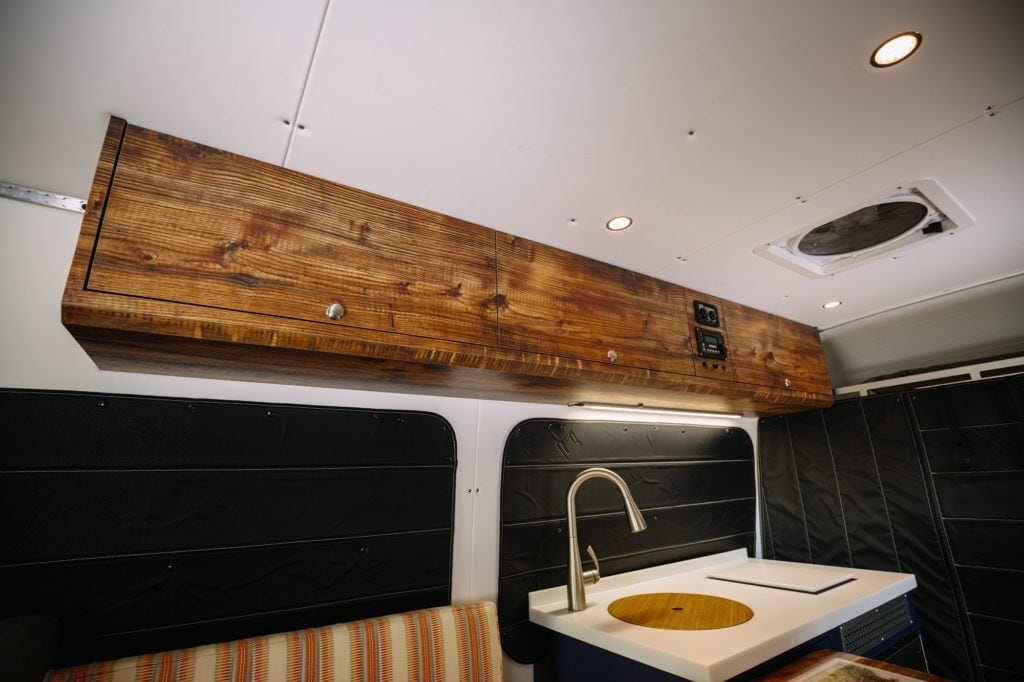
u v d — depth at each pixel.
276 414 1.45
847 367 2.80
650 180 1.33
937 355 2.46
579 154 1.21
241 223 1.12
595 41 0.89
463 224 1.49
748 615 1.59
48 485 1.14
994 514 2.10
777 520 2.80
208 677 1.13
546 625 1.72
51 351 1.21
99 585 1.15
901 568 2.34
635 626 1.55
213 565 1.28
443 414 1.78
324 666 1.25
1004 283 2.14
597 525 2.12
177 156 1.09
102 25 0.82
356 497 1.52
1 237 1.23
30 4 0.77
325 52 0.89
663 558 2.33
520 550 1.85
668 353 1.89
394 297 1.28
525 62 0.93
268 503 1.38
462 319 1.38
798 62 0.96
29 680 0.91
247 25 0.83
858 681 1.21
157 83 0.95
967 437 2.22
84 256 0.94
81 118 1.04
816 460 2.70
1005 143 1.23
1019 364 2.09
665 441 2.48
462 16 0.83
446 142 1.15
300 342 1.11
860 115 1.11
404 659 1.36
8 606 1.07
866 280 2.11
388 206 1.36
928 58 0.96
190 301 1.01
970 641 2.09
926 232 1.75
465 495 1.77
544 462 2.01
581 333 1.65
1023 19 0.87
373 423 1.61
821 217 1.55
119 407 1.25
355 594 1.46
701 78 0.99
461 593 1.68
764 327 2.41
